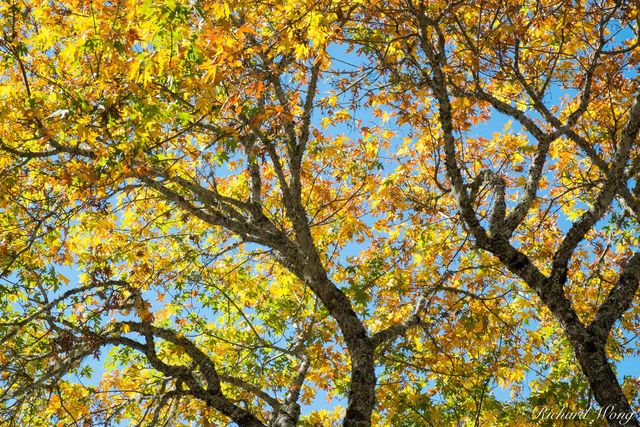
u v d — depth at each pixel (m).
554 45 10.43
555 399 11.02
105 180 8.07
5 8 8.31
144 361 12.01
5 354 9.36
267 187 12.40
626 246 12.32
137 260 11.05
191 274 11.10
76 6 8.00
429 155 12.41
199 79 7.59
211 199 9.44
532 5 9.85
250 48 7.56
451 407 11.95
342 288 12.15
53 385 8.66
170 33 6.91
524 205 8.88
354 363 8.70
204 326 12.58
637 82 10.23
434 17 9.32
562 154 12.37
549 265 12.83
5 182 8.57
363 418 8.17
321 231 12.26
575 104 11.91
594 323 8.12
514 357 11.67
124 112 7.83
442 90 8.61
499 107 9.28
